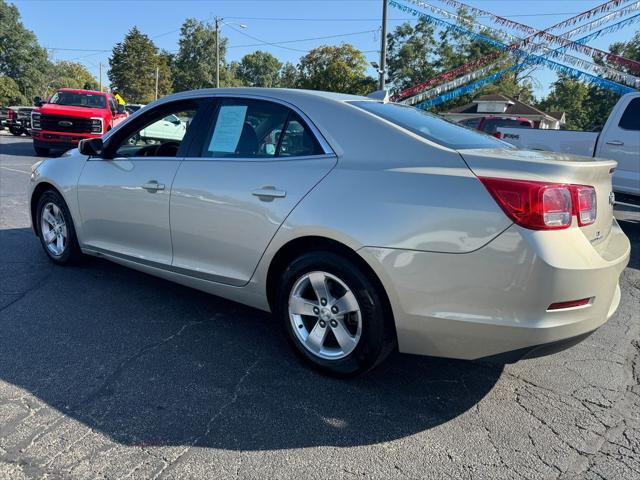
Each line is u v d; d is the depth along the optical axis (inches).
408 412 104.7
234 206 123.5
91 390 108.0
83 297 159.8
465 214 94.4
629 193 293.4
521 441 96.5
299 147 119.3
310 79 1910.7
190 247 136.7
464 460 90.5
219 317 149.2
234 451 90.5
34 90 2950.3
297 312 118.6
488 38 613.6
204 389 109.9
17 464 84.8
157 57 2979.8
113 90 2960.1
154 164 144.8
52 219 186.5
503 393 113.7
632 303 175.6
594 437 98.3
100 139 159.0
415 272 98.3
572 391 115.3
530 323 91.7
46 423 96.1
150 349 127.5
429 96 692.1
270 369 119.6
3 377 111.7
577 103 2335.1
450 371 122.8
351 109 117.3
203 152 136.0
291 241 114.3
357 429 98.2
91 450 89.1
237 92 135.9
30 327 137.3
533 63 599.5
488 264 92.7
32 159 560.7
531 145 339.6
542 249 89.7
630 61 534.6
